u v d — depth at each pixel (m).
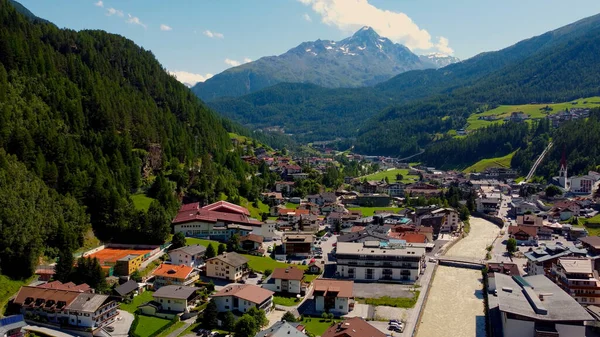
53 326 126.94
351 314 143.88
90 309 125.75
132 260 161.00
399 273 176.12
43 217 161.12
